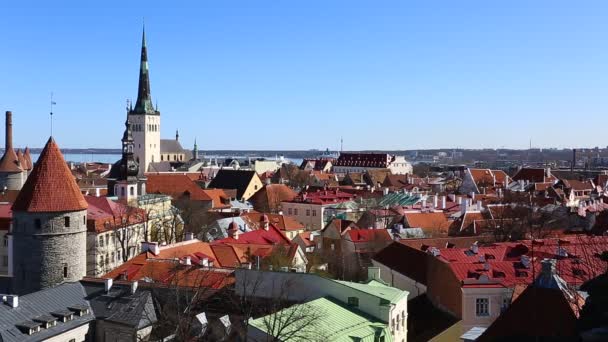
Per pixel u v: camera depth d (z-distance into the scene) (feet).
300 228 473.67
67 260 268.82
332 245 381.19
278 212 582.76
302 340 154.92
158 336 184.44
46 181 265.95
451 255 257.14
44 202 263.70
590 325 110.22
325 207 546.67
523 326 142.41
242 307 183.52
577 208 434.30
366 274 319.47
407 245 303.89
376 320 181.98
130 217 401.70
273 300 181.88
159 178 588.91
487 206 447.42
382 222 450.30
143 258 260.83
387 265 291.79
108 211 390.01
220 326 176.45
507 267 239.91
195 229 453.17
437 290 253.44
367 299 184.85
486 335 145.69
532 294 146.41
